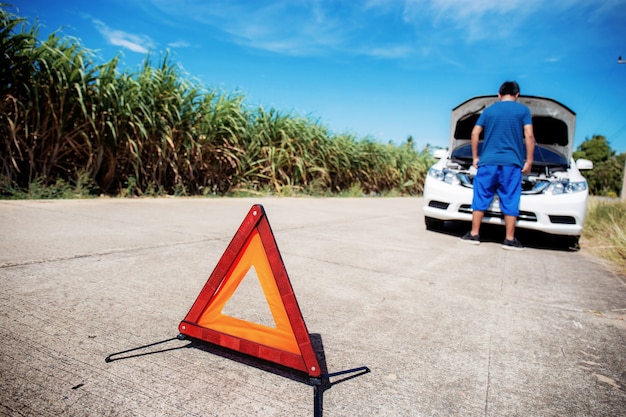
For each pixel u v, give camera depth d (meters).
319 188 10.33
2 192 5.23
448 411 1.27
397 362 1.58
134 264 2.66
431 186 5.05
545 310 2.29
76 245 3.02
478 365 1.59
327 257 3.31
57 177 5.79
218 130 7.69
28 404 1.17
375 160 13.50
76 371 1.36
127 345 1.58
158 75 6.58
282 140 9.26
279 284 1.42
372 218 6.36
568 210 4.33
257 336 1.47
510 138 4.22
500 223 4.55
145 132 5.97
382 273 2.91
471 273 3.09
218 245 3.39
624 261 3.83
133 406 1.20
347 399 1.30
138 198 6.27
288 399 1.29
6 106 5.17
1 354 1.43
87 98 5.55
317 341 1.73
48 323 1.71
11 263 2.45
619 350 1.79
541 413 1.28
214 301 1.57
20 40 4.92
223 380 1.38
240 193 8.27
